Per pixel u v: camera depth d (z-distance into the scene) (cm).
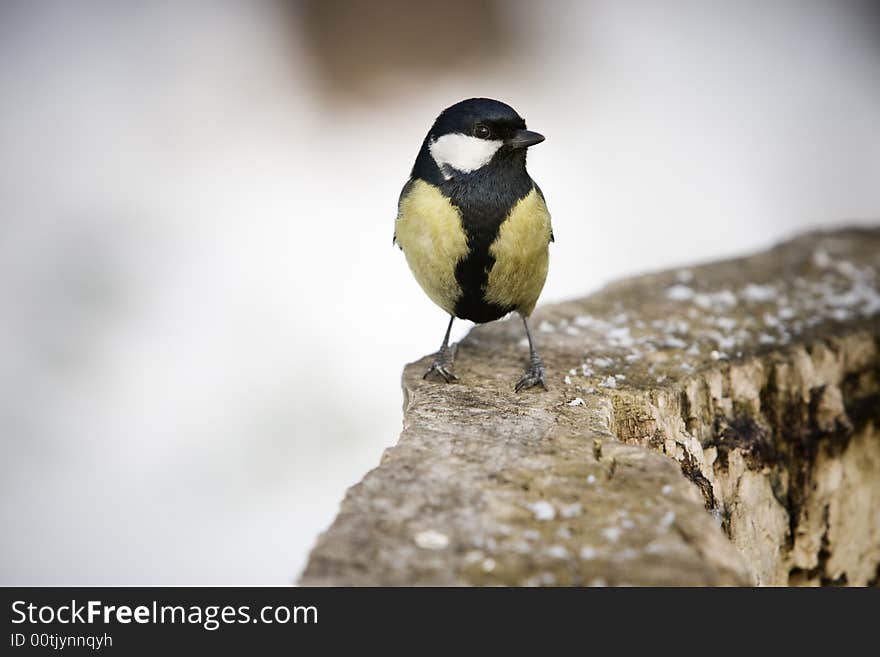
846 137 1914
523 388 578
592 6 2239
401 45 2019
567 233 1655
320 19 2041
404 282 1518
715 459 597
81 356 1329
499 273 577
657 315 719
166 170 1736
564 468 461
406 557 389
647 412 566
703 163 1838
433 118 1886
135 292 1464
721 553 391
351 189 1723
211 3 2128
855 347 670
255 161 1755
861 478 668
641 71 2067
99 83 1916
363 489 442
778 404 635
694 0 2300
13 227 1533
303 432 1208
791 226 1697
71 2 2100
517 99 1944
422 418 528
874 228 944
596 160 1823
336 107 1903
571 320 714
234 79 1941
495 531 407
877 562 683
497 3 2086
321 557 388
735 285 784
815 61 2125
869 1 2300
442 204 564
